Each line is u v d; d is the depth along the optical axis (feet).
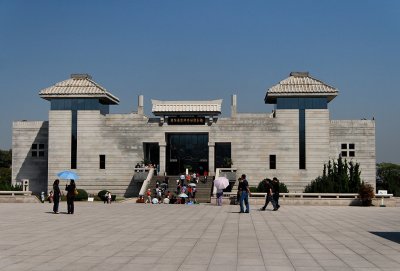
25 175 275.59
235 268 52.60
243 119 260.83
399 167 409.28
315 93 254.88
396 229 90.79
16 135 277.44
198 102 261.44
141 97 273.95
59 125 264.11
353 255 61.21
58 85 266.98
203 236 79.30
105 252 62.85
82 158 263.08
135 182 260.01
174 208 149.89
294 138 258.37
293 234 82.64
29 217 114.01
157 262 56.03
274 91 257.14
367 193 166.09
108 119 264.52
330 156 263.90
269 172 258.16
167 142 271.69
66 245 68.69
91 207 154.30
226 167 260.01
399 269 52.21
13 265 54.03
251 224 99.45
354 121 265.13
